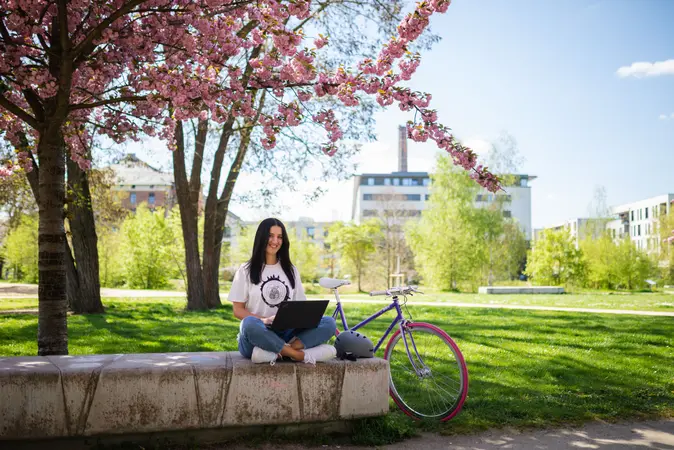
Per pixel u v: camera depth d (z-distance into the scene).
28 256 37.12
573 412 4.49
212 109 5.58
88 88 6.23
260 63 5.65
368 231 49.50
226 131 15.00
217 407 3.54
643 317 13.33
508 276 45.28
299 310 3.64
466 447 3.65
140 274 35.22
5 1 5.02
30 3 4.96
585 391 5.26
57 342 5.23
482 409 4.51
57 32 5.44
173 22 5.44
